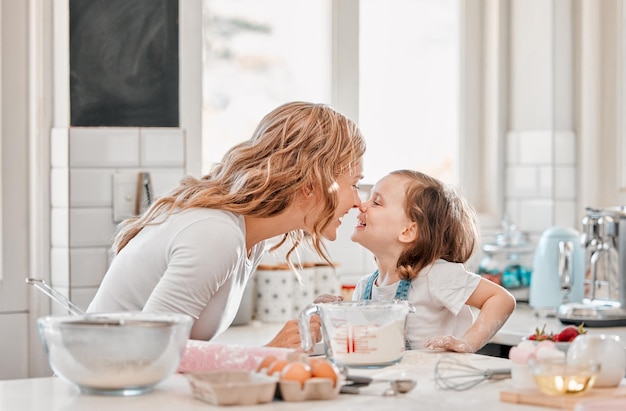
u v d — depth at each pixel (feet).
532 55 13.25
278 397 5.34
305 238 8.49
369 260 12.36
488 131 13.57
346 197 7.52
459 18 13.47
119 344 5.21
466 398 5.36
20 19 10.14
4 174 10.08
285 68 12.03
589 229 10.98
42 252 10.09
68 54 9.82
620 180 13.00
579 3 13.14
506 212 13.55
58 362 5.28
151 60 10.23
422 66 13.16
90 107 9.94
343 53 12.17
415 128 13.12
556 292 11.60
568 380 5.23
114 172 9.99
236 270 6.98
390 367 6.26
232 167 7.28
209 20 11.52
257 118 11.87
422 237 8.27
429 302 8.22
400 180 8.50
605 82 13.11
